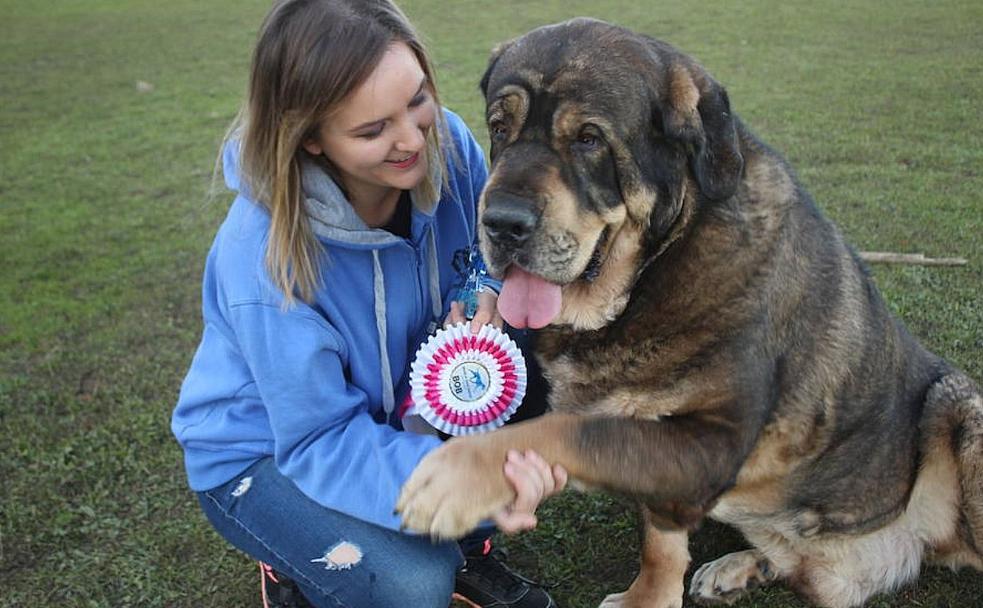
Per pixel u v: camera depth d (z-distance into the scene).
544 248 2.44
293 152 2.41
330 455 2.52
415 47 2.58
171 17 17.25
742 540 3.49
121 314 5.48
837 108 8.11
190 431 2.71
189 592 3.24
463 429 2.76
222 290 2.60
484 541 3.04
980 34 10.38
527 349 3.07
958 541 3.12
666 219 2.57
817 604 3.11
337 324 2.63
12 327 5.36
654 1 14.45
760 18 12.42
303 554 2.62
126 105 11.00
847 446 2.96
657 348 2.60
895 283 4.80
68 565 3.39
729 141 2.49
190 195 7.66
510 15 14.31
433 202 2.76
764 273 2.57
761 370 2.58
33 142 9.68
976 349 4.19
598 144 2.48
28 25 17.36
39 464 3.97
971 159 6.60
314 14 2.37
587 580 3.23
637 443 2.45
